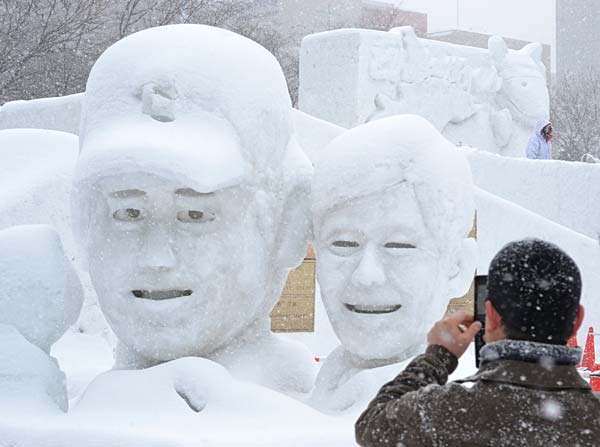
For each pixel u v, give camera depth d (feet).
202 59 22.29
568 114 183.42
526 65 79.61
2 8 109.81
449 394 9.96
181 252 21.84
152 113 21.83
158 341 22.11
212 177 20.81
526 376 9.87
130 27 118.21
